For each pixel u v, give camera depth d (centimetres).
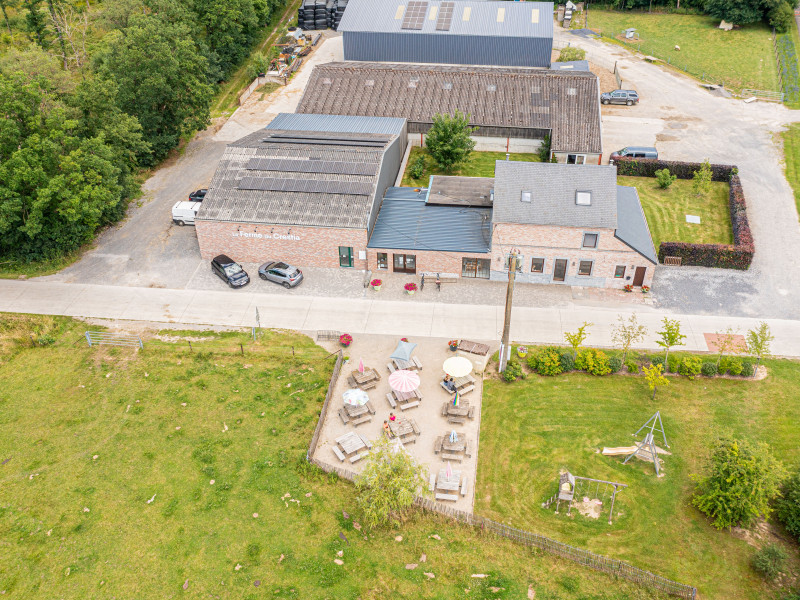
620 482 3456
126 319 4594
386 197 5438
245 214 5000
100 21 7694
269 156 5341
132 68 6125
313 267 5112
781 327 4447
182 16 7550
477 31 7644
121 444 3653
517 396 3975
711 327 4456
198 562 3047
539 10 7875
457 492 3400
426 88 6812
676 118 7231
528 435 3728
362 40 7894
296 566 3028
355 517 3262
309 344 4381
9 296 4800
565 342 4362
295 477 3459
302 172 5191
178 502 3328
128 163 5791
